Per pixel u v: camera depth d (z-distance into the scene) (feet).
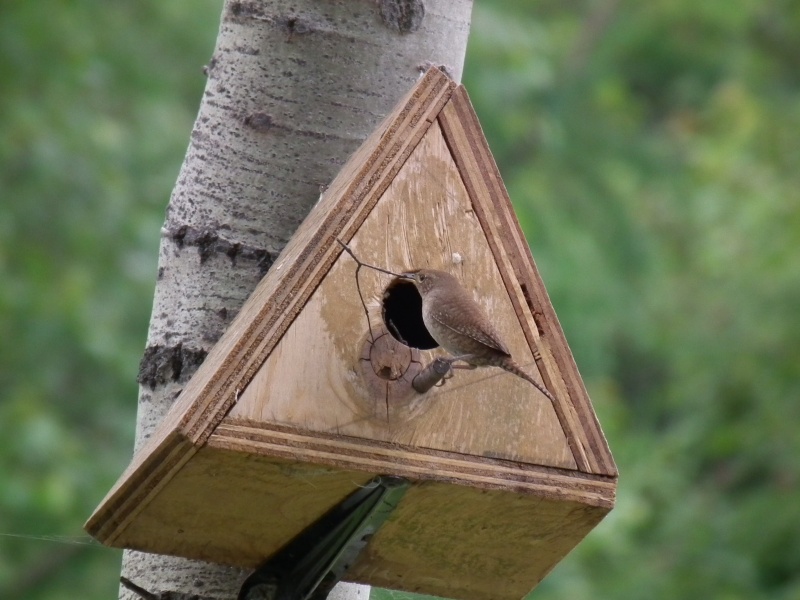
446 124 19.84
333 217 18.99
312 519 19.13
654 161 62.80
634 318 57.47
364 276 18.86
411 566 20.56
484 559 20.42
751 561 50.44
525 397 19.13
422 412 18.61
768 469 53.21
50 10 51.34
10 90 49.93
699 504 52.60
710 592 49.65
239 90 21.71
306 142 21.52
